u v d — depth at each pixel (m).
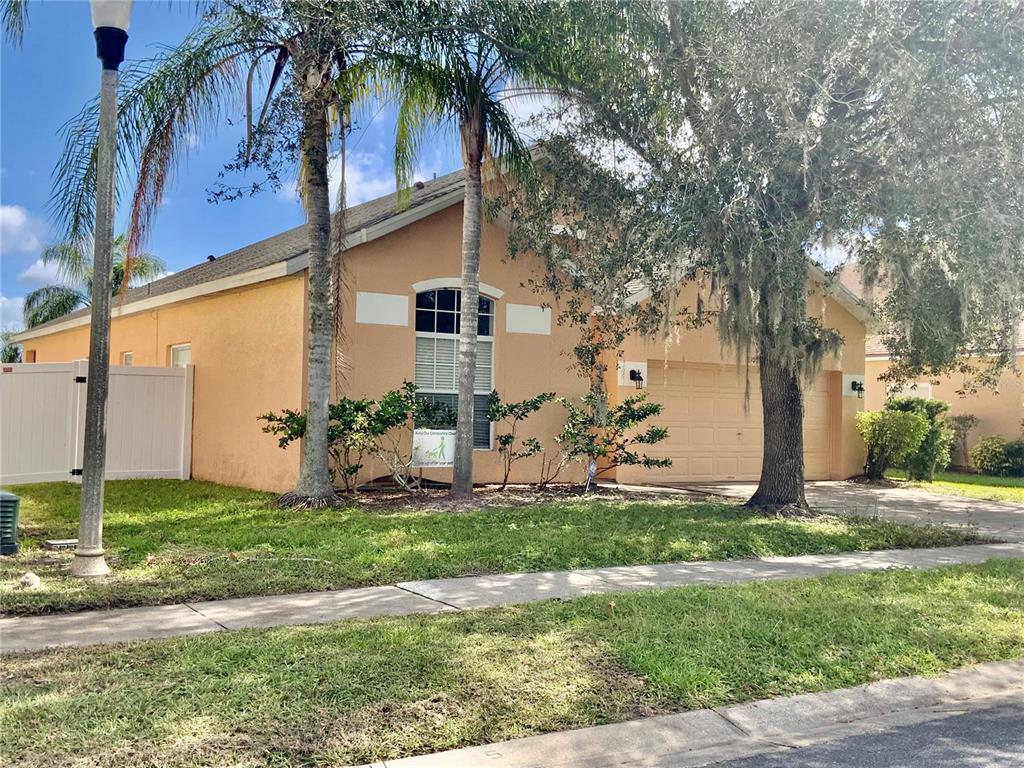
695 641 5.78
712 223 10.15
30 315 33.66
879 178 10.16
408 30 10.80
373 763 3.93
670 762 4.25
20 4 10.28
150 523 10.03
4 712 4.21
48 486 13.80
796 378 12.06
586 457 14.97
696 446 17.38
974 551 10.01
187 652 5.22
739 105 10.17
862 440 19.50
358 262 13.46
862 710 5.02
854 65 9.98
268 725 4.16
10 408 12.73
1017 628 6.47
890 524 11.62
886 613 6.71
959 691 5.37
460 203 14.57
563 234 12.88
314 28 10.16
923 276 10.84
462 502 12.20
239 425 14.56
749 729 4.66
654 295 11.96
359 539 9.05
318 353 11.70
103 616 6.20
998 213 9.30
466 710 4.48
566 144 12.18
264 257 16.28
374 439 12.83
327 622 6.09
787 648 5.75
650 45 11.05
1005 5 9.34
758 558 9.20
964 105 9.38
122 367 15.10
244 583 7.19
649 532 10.04
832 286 12.43
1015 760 4.34
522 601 6.90
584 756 4.19
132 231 10.73
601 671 5.14
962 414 23.38
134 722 4.14
